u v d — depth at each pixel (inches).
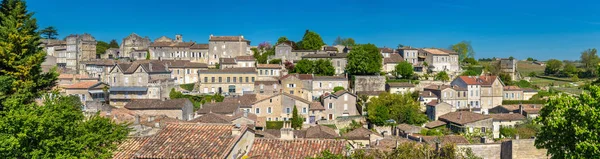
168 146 971.9
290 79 4323.3
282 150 1107.9
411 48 5772.6
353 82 4633.4
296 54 5679.1
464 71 5590.6
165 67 4638.3
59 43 5743.1
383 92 4094.5
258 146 1130.7
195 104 3909.9
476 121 3127.5
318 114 3779.5
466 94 4296.3
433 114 3698.3
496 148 1301.7
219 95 4163.4
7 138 827.4
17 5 1481.3
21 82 1363.2
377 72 4909.0
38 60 1448.1
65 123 946.7
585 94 1115.3
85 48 5684.1
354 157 1045.8
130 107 3275.1
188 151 939.3
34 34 1504.7
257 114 3654.0
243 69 4520.2
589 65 6451.8
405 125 3324.3
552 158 1112.8
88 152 957.2
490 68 5807.1
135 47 6117.1
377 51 4997.5
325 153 987.9
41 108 954.1
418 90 4490.7
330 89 4466.0
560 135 1097.4
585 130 1015.0
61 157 884.6
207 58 5620.1
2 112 930.1
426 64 5605.3
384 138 2229.3
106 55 6072.8
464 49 7283.5
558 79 6299.2
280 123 3440.0
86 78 4485.7
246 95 3927.2
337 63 5182.1
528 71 7185.0
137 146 1004.6
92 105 3112.7
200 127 1072.8
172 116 3262.8
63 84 4220.0
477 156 1249.4
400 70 5032.0
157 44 5679.1
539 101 4227.4
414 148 1169.4
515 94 4483.3
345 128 3516.2
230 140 991.6
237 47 5561.0
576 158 1030.4
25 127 851.4
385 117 3499.0
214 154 919.0
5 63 1385.3
